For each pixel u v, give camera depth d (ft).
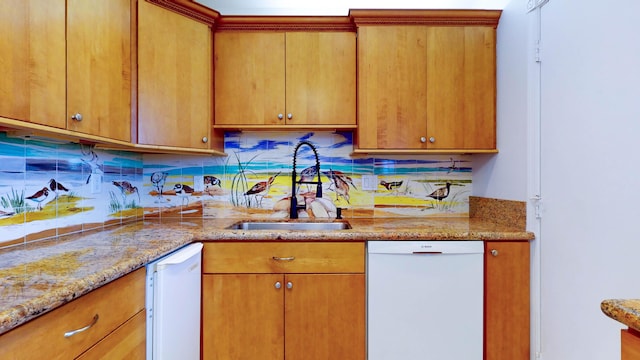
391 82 6.49
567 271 4.74
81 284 2.86
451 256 5.45
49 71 3.80
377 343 5.48
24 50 3.49
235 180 7.56
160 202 7.51
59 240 4.82
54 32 3.87
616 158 3.93
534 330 5.41
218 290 5.46
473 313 5.46
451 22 6.50
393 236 5.42
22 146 4.53
